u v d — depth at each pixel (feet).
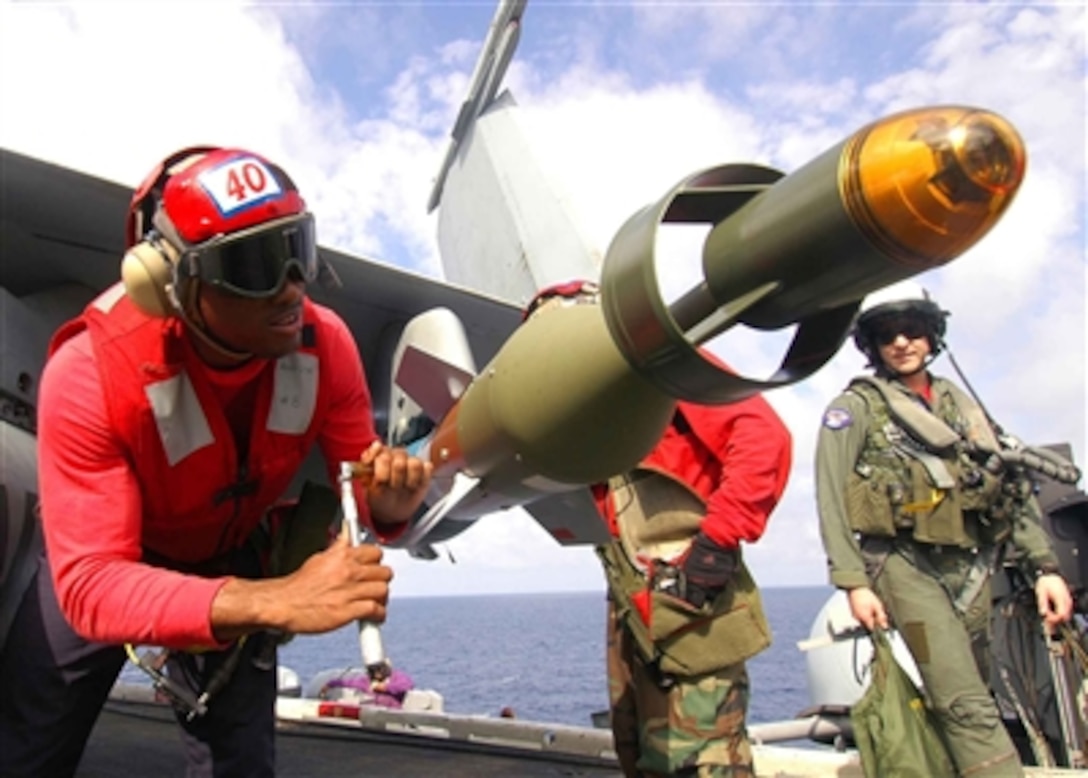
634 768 10.57
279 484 7.34
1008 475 10.92
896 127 4.15
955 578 10.79
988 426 11.10
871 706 10.50
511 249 18.28
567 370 6.21
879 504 10.66
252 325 6.03
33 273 12.98
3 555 8.38
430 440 8.73
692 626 9.05
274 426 6.86
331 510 7.89
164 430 6.29
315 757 15.19
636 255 4.96
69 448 6.13
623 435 6.29
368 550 5.62
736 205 5.03
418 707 21.07
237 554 7.85
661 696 9.45
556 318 6.69
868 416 11.02
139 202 6.31
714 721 9.02
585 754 14.83
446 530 10.35
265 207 5.78
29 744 7.16
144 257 5.85
